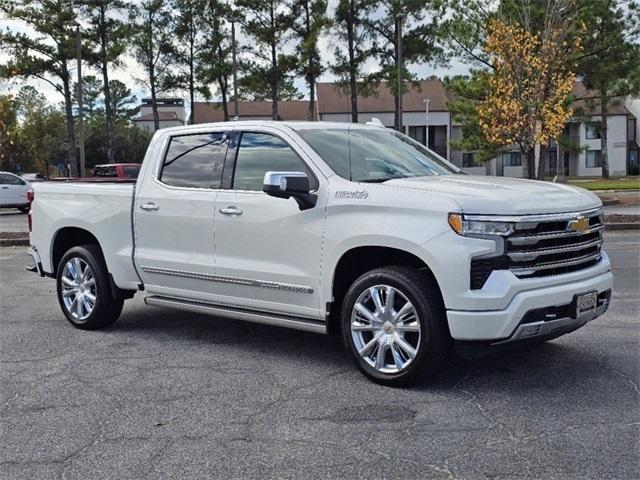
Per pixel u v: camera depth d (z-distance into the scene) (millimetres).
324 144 5578
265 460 3766
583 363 5391
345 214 5070
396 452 3826
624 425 4133
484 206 4527
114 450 3949
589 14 22188
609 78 24578
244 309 5844
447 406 4516
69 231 7207
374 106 63094
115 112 87562
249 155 5824
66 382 5219
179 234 6152
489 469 3590
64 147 68250
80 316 6961
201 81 41500
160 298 6457
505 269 4523
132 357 5883
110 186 6727
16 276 10719
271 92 40312
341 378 5172
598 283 4984
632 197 25750
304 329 5410
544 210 4664
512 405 4508
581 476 3492
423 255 4629
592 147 64438
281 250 5445
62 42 37125
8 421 4438
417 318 4738
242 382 5133
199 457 3824
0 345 6355
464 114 25094
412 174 5621
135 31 39688
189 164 6238
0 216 25734
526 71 18438
